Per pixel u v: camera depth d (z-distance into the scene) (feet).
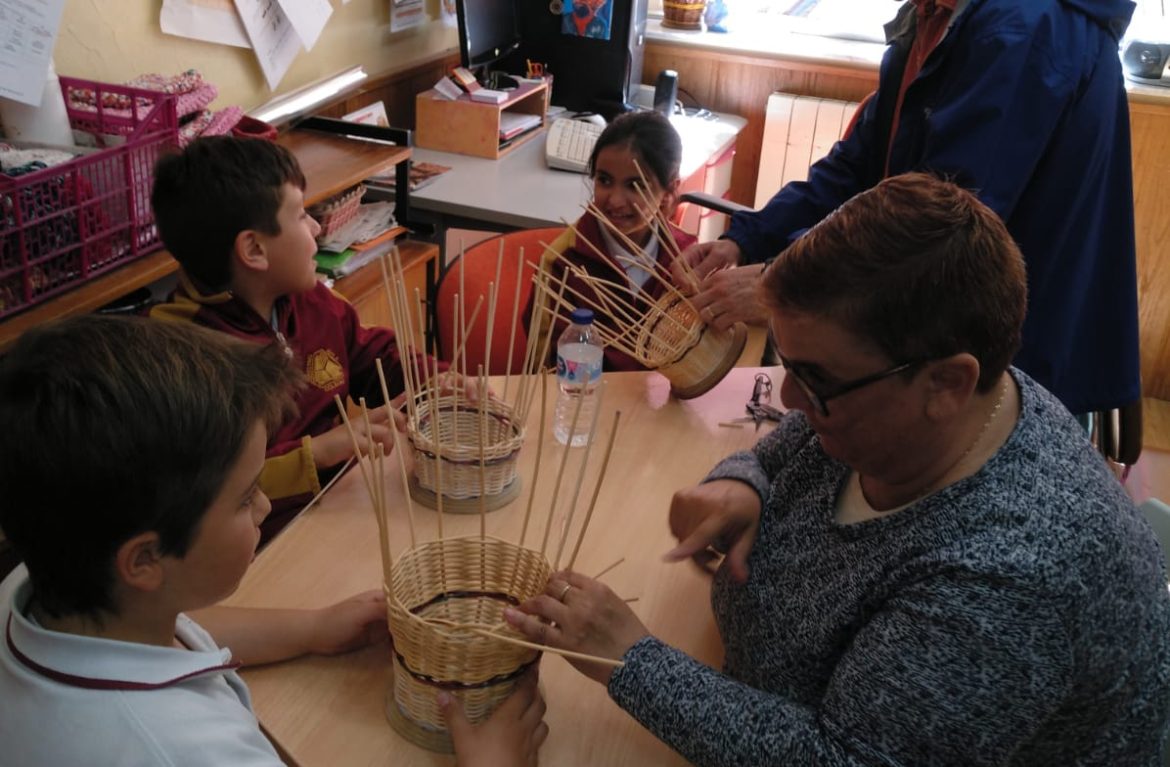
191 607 2.64
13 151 5.46
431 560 3.36
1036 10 5.18
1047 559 2.43
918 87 5.72
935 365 2.49
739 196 12.73
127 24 6.79
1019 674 2.40
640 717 2.89
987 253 2.45
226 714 2.61
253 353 2.73
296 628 3.37
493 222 8.45
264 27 8.04
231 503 2.54
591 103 10.99
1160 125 10.19
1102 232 5.97
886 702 2.51
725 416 5.19
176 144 5.84
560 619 2.97
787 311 2.59
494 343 6.40
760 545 3.34
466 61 9.71
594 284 5.35
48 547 2.37
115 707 2.37
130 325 2.48
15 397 2.30
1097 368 6.24
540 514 4.27
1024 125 5.20
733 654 3.34
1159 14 10.86
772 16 12.88
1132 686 2.72
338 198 7.72
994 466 2.63
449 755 3.07
